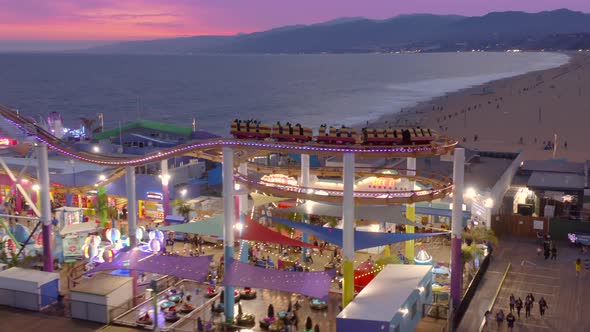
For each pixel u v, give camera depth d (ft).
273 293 160.56
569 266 182.70
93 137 340.80
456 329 137.69
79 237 187.62
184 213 217.97
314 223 212.23
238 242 200.75
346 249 136.26
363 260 188.24
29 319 142.51
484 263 178.40
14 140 190.19
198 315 145.59
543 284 167.32
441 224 210.38
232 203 144.25
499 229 216.33
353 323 120.47
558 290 162.71
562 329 137.59
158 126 330.75
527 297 145.28
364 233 154.30
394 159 273.95
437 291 153.38
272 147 140.26
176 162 273.13
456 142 149.07
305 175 179.52
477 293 160.56
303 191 159.84
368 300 129.90
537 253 193.77
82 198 237.04
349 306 126.72
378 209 166.50
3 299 151.12
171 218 205.16
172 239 199.21
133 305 149.89
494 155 302.25
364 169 186.29
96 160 171.22
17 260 171.63
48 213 165.48
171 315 141.90
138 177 234.38
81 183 237.86
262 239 155.63
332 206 177.47
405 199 141.79
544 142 439.22
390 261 163.73
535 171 279.28
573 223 206.80
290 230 196.95
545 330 136.98
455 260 146.61
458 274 146.72
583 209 234.99
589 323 140.97
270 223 220.02
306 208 177.47
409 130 137.39
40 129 169.58
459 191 144.36
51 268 166.40
